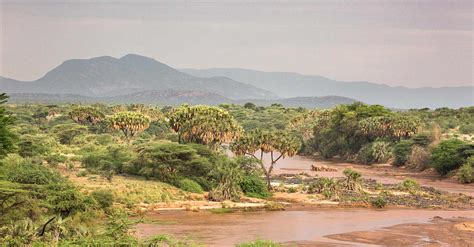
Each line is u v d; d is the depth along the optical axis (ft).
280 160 595.06
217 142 393.09
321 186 351.05
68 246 151.23
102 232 164.96
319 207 308.40
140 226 236.22
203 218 263.90
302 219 269.23
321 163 568.82
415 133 565.94
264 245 179.52
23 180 256.32
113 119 528.63
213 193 314.76
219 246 202.49
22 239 158.20
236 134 386.52
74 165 370.73
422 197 351.05
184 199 309.22
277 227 246.68
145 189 305.12
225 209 289.94
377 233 238.27
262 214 281.13
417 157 502.38
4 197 183.11
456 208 317.22
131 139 545.85
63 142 546.26
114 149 376.07
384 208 311.06
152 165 340.18
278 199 329.72
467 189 402.93
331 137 633.61
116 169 349.00
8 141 189.67
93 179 317.01
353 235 232.73
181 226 240.94
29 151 360.89
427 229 249.55
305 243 214.90
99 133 645.51
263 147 355.36
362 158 569.64
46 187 227.40
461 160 454.40
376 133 580.71
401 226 255.70
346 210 300.81
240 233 229.45
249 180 334.24
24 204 191.83
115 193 287.48
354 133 605.31
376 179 445.78
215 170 344.28
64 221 173.88
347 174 366.43
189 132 383.04
